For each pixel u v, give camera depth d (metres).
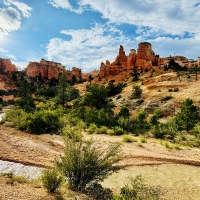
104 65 134.25
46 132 21.00
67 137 8.05
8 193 5.29
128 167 10.89
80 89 109.06
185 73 74.88
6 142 14.66
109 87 77.56
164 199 6.70
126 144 16.88
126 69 125.62
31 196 5.43
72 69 169.50
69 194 6.24
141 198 5.89
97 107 56.69
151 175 9.98
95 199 6.31
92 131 22.53
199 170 11.41
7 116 29.02
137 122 30.12
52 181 6.16
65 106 64.12
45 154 12.78
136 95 62.62
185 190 8.30
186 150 16.17
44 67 153.50
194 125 29.20
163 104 51.25
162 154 14.37
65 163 7.23
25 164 10.47
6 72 136.38
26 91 74.56
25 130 20.75
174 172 10.74
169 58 117.31
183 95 52.06
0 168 9.67
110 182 8.56
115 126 25.31
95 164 7.24
